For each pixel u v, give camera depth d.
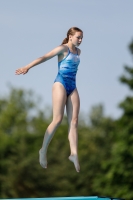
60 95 24.36
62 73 24.48
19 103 160.50
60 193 115.06
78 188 115.44
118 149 89.94
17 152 116.25
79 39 24.52
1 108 158.25
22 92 160.75
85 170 115.50
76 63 24.61
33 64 23.80
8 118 152.00
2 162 114.19
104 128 139.75
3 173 113.81
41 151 24.83
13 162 114.94
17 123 153.00
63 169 116.00
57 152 118.75
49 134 24.52
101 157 117.00
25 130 140.50
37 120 155.62
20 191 114.69
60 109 24.36
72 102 24.72
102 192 93.25
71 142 24.72
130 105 91.12
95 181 94.94
